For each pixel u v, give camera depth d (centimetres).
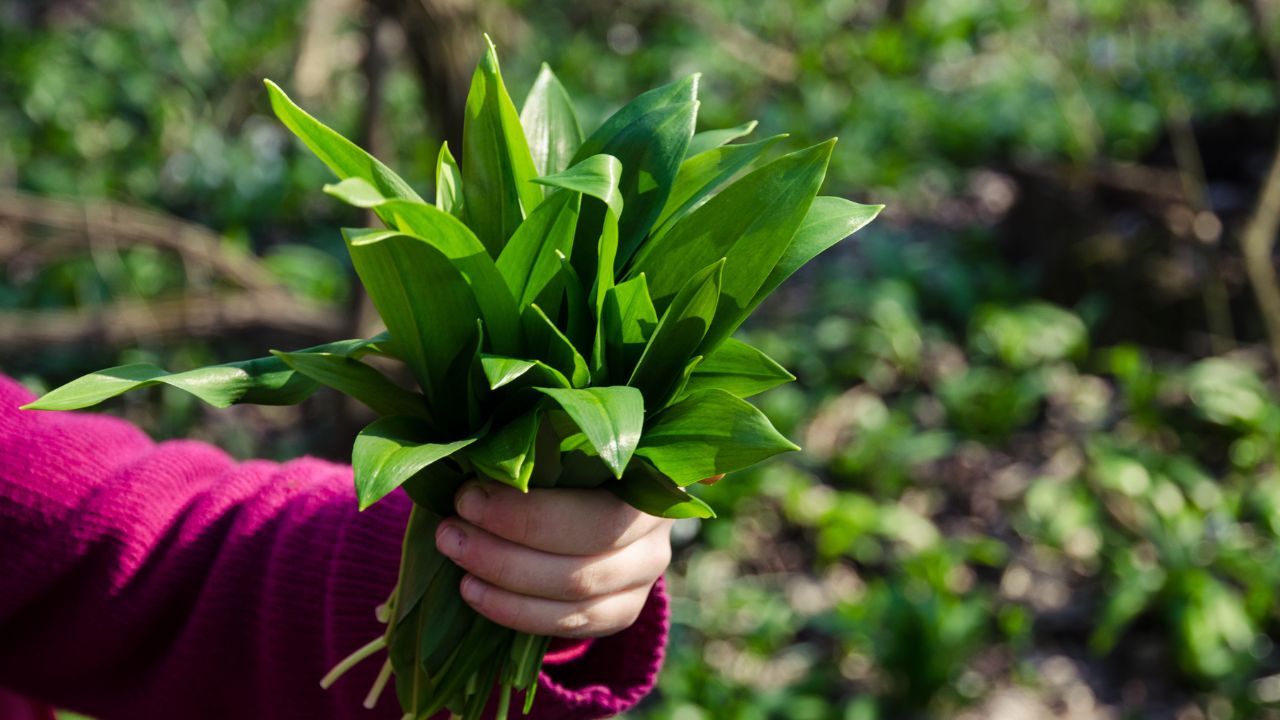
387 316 83
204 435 447
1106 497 395
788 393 448
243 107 678
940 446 420
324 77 383
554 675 107
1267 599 347
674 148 88
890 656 331
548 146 96
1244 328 479
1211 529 383
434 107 279
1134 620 357
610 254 81
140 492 109
